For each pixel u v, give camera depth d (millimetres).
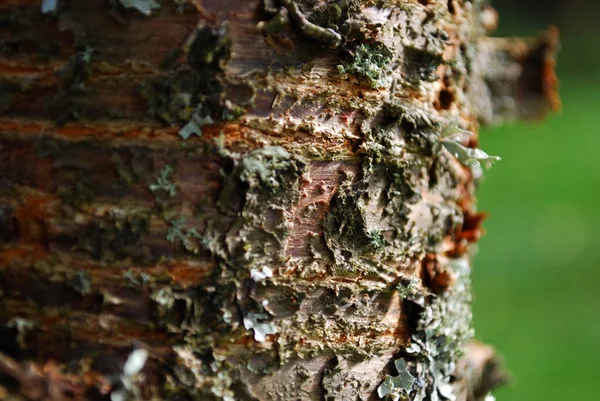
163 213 440
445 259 477
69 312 445
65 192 443
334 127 447
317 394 453
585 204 1293
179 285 442
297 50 443
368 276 454
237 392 446
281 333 447
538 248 1190
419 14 460
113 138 441
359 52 448
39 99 442
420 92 461
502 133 1523
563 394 902
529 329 1006
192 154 440
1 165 445
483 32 538
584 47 2100
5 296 447
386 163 453
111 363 444
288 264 445
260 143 441
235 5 439
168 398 444
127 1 436
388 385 461
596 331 1000
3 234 446
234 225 441
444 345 474
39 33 441
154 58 439
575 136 1517
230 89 439
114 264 442
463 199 493
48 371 444
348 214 449
